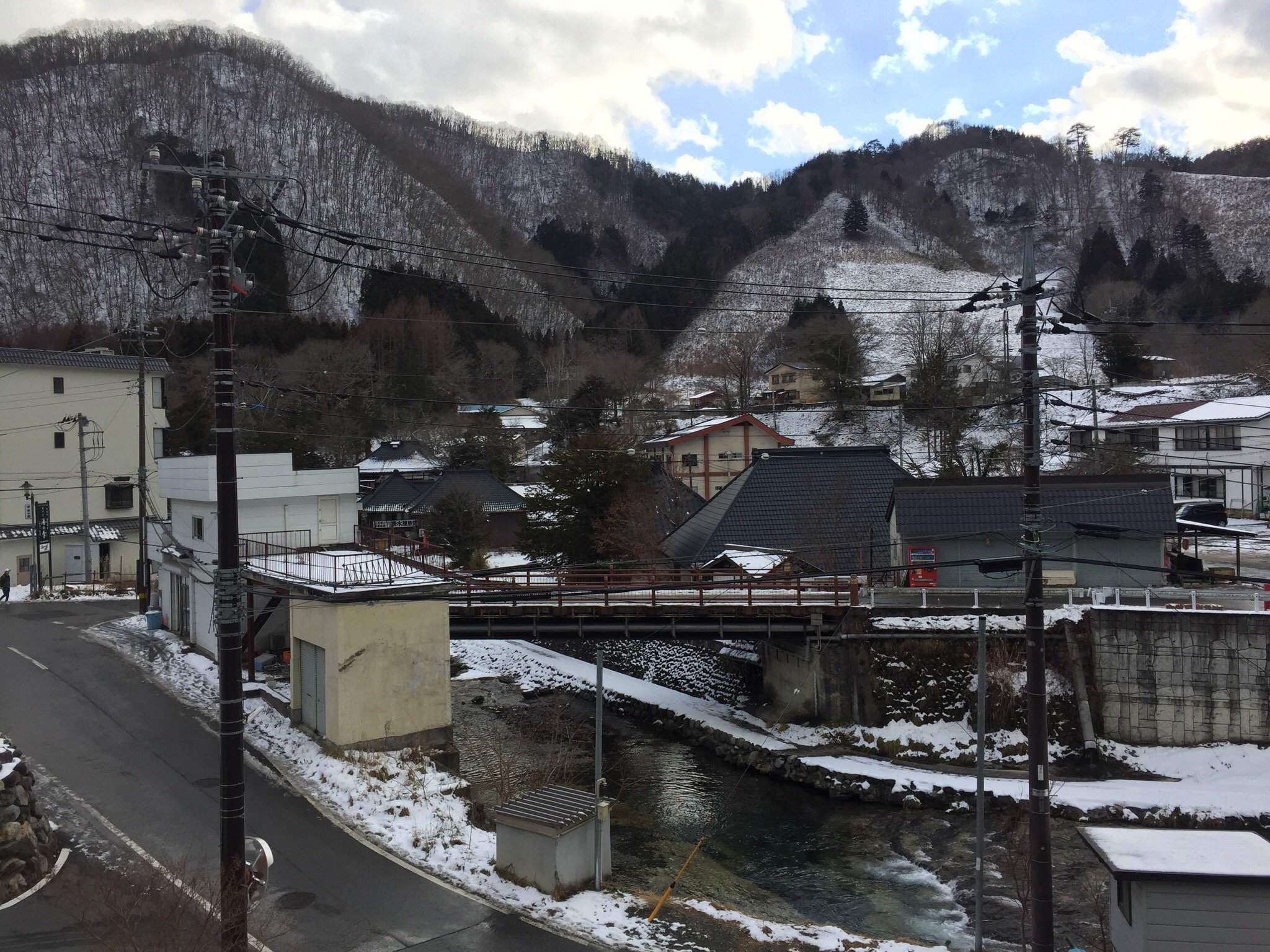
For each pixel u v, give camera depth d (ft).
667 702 98.07
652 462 146.92
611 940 40.70
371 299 284.20
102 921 38.04
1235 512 170.71
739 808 70.85
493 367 272.92
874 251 537.24
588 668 114.83
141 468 113.29
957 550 94.94
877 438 232.53
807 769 76.13
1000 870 59.11
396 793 56.65
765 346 380.78
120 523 157.69
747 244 561.43
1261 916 30.27
